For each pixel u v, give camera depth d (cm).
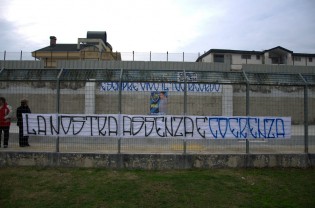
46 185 637
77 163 784
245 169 791
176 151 851
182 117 827
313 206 548
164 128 823
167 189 620
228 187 643
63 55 3344
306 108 845
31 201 553
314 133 1215
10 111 892
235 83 834
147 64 2147
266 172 766
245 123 841
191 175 719
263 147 909
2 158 791
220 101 1541
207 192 610
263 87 1429
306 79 868
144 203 548
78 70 842
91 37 4725
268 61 3925
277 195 604
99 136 818
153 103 1202
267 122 849
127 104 1230
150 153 788
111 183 653
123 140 893
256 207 540
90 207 528
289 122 858
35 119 827
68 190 609
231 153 816
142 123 819
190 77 843
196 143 880
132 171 754
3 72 841
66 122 823
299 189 642
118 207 529
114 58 2592
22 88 1144
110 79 820
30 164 789
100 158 781
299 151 873
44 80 825
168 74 846
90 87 1265
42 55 3322
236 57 3878
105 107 1258
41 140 888
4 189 611
